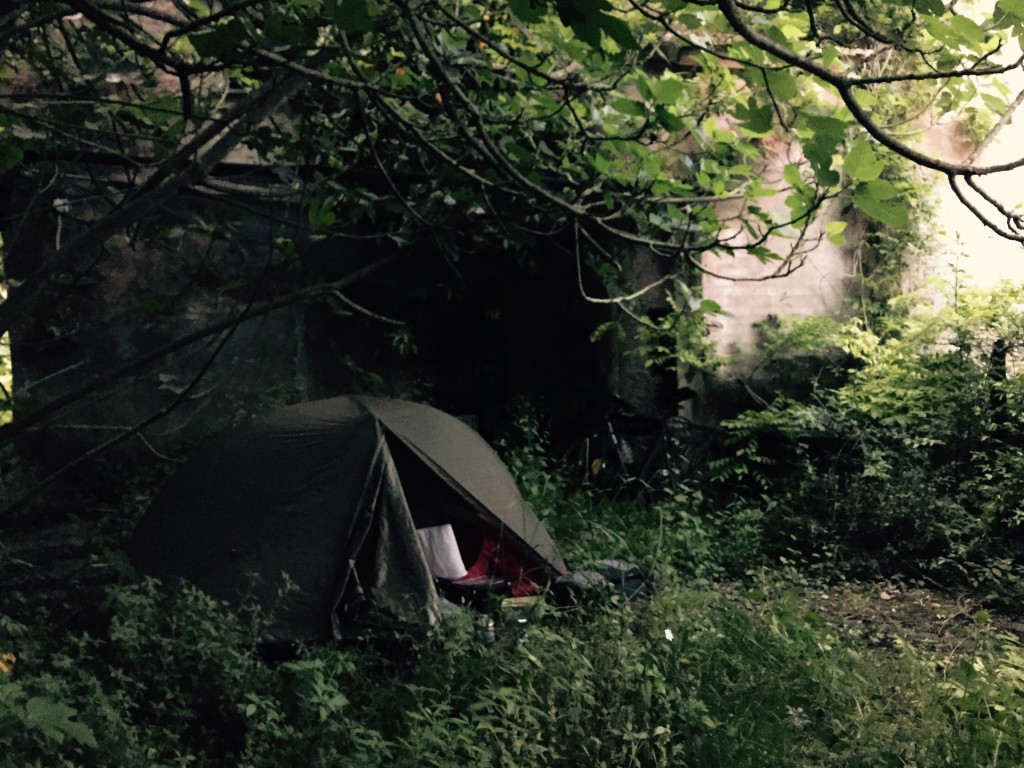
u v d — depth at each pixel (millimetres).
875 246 9984
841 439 9500
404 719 4473
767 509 8695
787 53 1952
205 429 9367
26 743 3432
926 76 2041
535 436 10297
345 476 5887
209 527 5848
